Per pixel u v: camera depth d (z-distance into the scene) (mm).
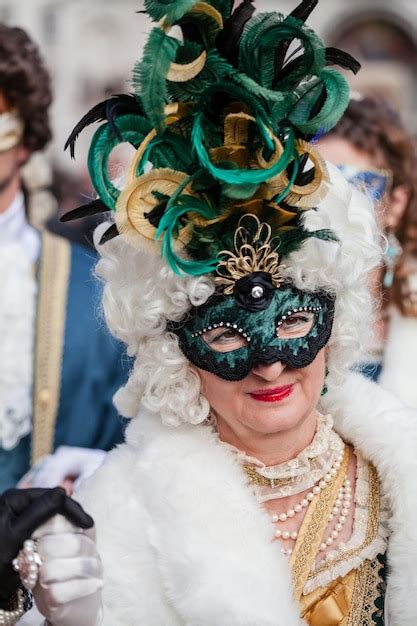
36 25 14414
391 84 15820
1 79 3662
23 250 3814
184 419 2246
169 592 2117
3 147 3717
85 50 14461
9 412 3666
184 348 2186
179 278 2117
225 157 2039
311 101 2039
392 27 15688
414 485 2246
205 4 1931
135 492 2242
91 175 2053
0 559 1867
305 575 2207
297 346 2131
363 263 2260
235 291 2107
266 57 2021
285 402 2166
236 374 2135
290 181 2035
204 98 1993
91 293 3812
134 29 14414
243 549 2137
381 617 2205
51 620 1878
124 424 3721
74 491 2383
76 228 4887
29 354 3717
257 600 2074
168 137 2045
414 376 3641
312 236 2123
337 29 15711
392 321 3701
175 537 2145
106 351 3762
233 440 2287
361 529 2252
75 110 14414
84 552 1865
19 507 1874
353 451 2352
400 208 3762
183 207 2031
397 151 3777
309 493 2283
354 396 2367
